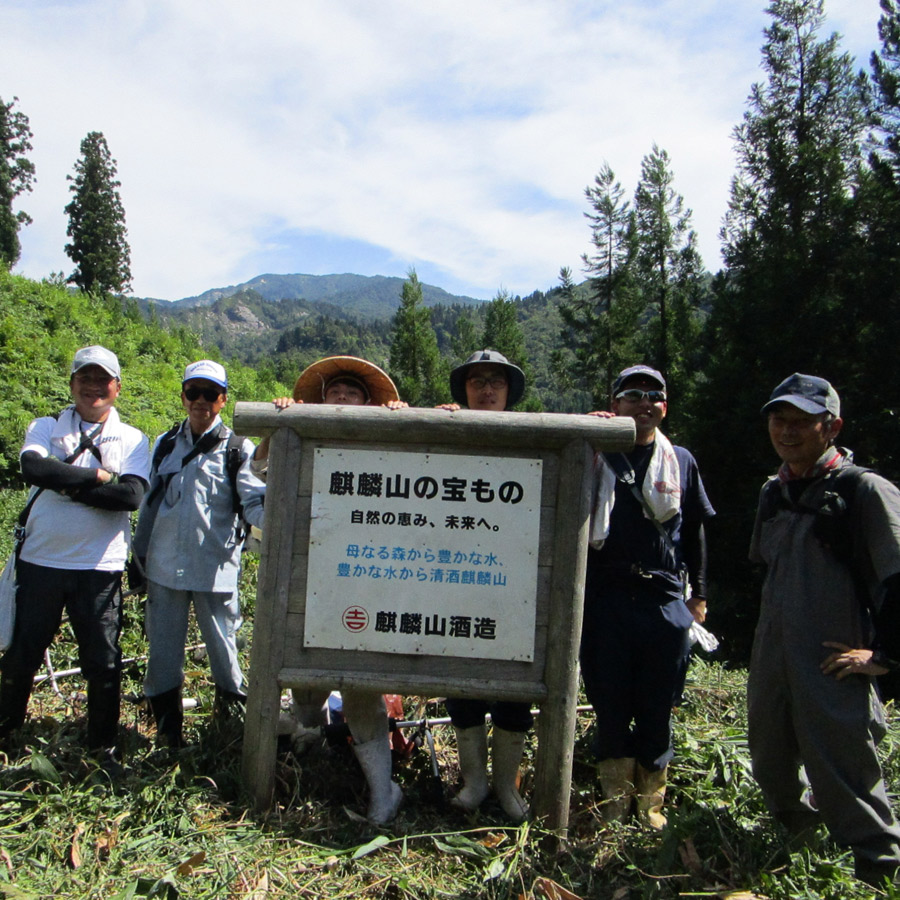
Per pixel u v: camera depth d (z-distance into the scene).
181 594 3.84
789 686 2.92
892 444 10.81
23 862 2.76
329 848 3.01
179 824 3.00
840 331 11.56
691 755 3.78
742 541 11.02
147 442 3.77
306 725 3.90
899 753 3.82
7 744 3.60
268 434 3.25
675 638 3.36
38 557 3.47
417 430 3.17
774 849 3.05
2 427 10.95
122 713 4.24
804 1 16.89
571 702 3.16
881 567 2.69
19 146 41.94
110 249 45.69
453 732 4.25
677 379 20.86
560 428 3.14
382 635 3.22
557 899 2.77
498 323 33.50
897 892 2.52
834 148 15.48
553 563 3.21
